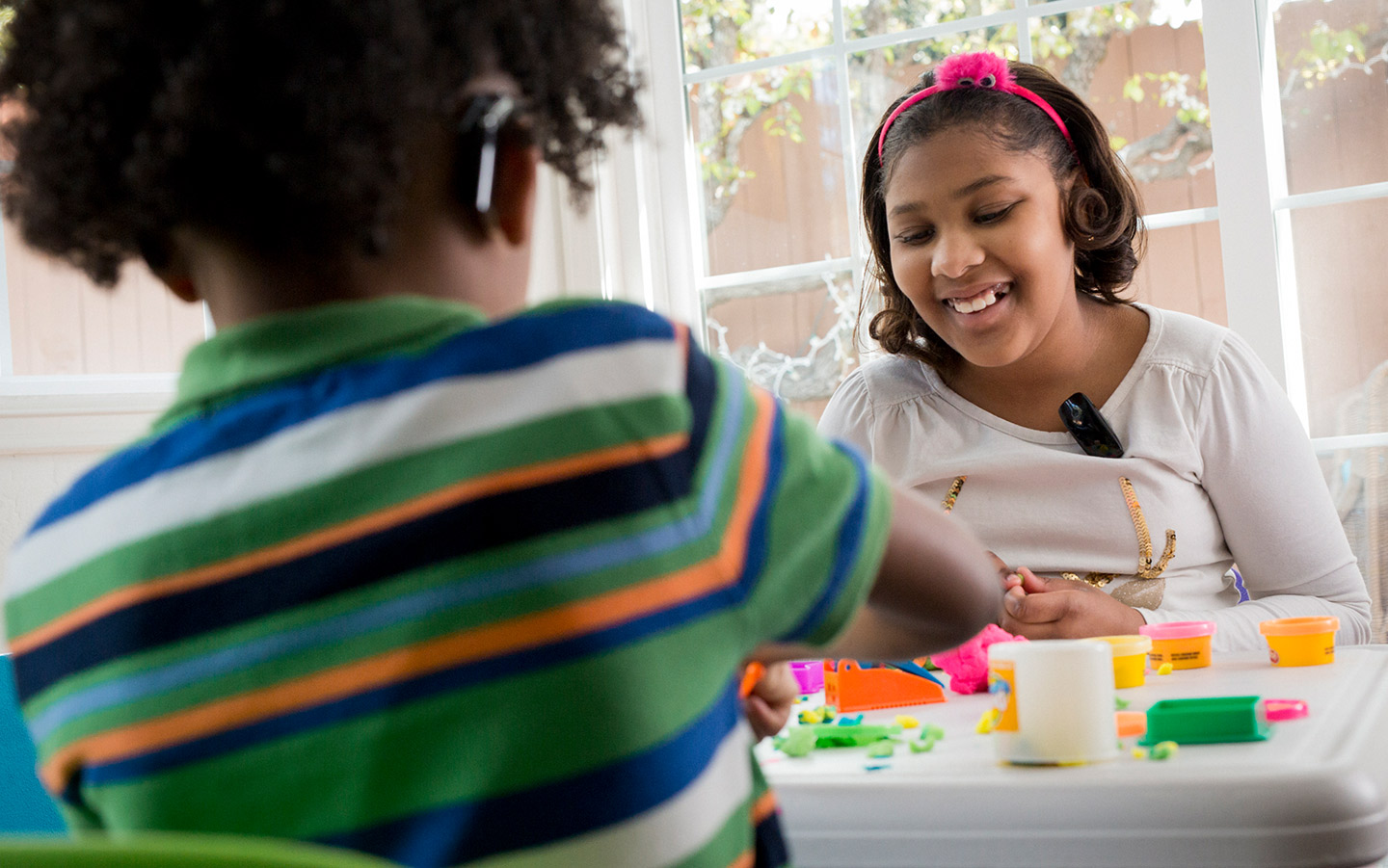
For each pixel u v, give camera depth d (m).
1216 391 1.53
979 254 1.45
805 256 2.75
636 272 2.75
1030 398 1.59
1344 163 2.33
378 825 0.41
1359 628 1.44
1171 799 0.64
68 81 0.47
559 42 0.54
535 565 0.43
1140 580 1.47
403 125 0.47
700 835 0.44
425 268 0.50
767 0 2.76
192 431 0.48
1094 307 1.62
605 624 0.43
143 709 0.44
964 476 1.56
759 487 0.49
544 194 2.69
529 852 0.41
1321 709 0.83
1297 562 1.50
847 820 0.70
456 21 0.49
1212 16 2.36
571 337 0.47
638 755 0.43
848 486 0.52
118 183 0.49
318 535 0.44
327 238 0.48
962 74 1.51
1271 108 2.37
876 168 1.67
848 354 2.71
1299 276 2.36
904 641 0.63
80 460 2.11
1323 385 2.35
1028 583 1.33
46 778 0.49
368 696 0.42
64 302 2.23
